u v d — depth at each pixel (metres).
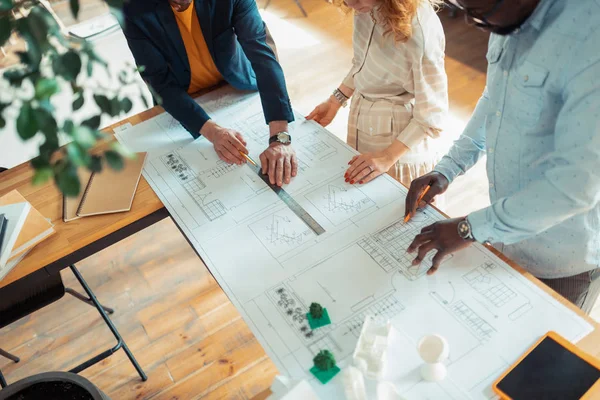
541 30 0.96
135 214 1.49
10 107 0.61
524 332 1.04
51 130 0.60
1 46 0.63
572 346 0.99
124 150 0.65
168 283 2.48
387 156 1.55
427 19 1.43
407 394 0.97
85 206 1.52
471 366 1.00
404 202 1.38
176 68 1.82
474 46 3.58
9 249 1.39
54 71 0.64
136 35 1.68
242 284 1.24
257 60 1.74
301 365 1.06
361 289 1.18
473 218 1.10
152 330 2.29
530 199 1.00
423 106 1.55
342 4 1.57
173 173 1.61
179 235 2.71
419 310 1.11
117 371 2.16
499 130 1.17
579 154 0.91
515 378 0.96
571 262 1.24
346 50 3.75
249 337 2.21
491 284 1.14
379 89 1.68
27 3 0.64
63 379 1.23
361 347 1.04
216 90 1.95
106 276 2.55
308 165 1.55
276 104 1.69
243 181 1.54
